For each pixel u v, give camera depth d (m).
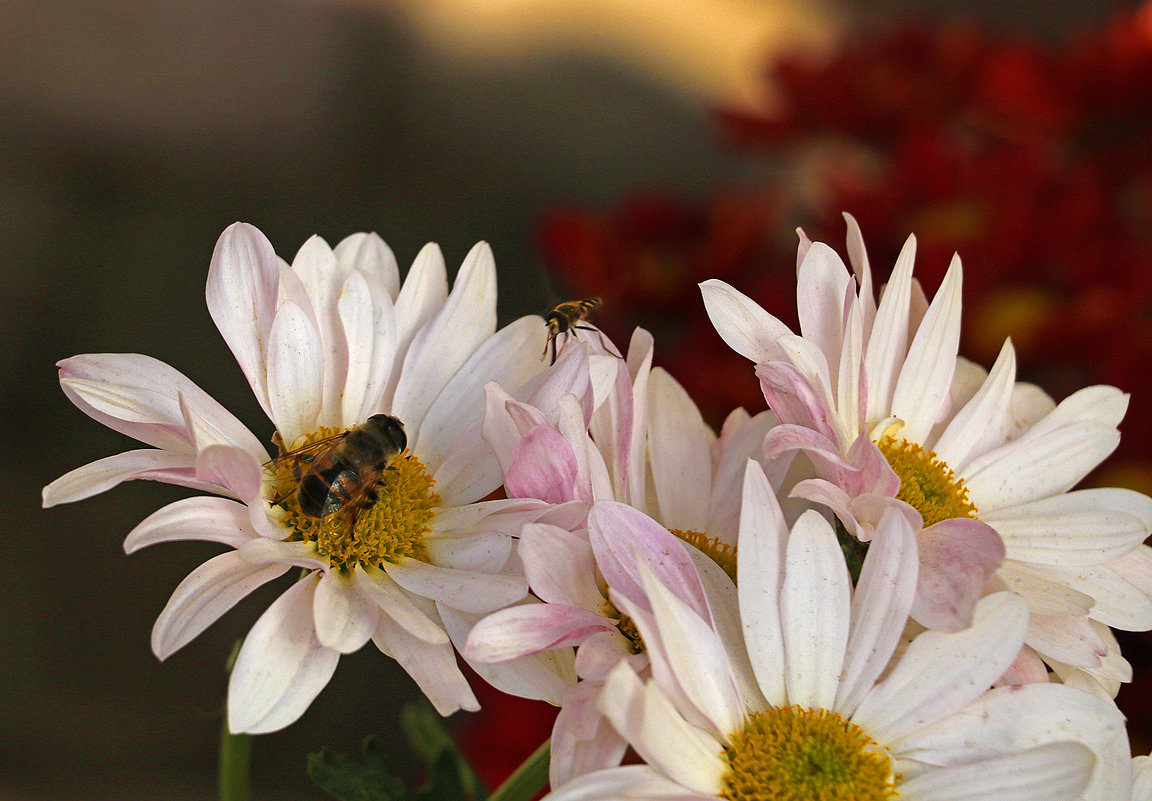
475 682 0.42
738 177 1.17
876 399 0.38
